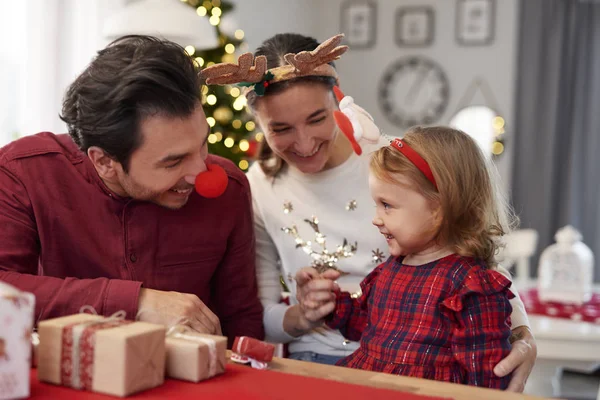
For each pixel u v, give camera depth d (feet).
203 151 3.73
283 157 4.80
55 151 4.14
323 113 4.48
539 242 16.11
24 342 2.45
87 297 3.54
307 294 4.34
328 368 3.05
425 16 17.08
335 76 4.58
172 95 3.42
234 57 10.93
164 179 3.61
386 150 3.98
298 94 4.37
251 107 4.77
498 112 16.66
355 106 4.12
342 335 4.85
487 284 3.72
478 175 4.01
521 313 4.28
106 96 3.45
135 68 3.43
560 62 15.89
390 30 17.39
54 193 4.06
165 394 2.59
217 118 9.96
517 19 16.25
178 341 2.81
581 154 16.01
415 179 3.83
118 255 4.11
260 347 3.08
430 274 3.90
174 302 3.56
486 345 3.61
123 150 3.53
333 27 17.90
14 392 2.44
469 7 16.80
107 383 2.56
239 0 13.62
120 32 8.30
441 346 3.74
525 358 3.67
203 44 8.68
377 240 4.96
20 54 9.78
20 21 9.75
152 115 3.42
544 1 15.89
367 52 17.56
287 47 4.66
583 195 16.07
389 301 3.99
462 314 3.68
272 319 4.79
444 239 3.95
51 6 9.84
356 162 4.96
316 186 5.03
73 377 2.63
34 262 4.16
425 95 17.20
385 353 3.83
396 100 17.42
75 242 4.09
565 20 15.88
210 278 4.53
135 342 2.56
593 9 15.80
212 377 2.81
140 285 3.58
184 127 3.49
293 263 5.16
